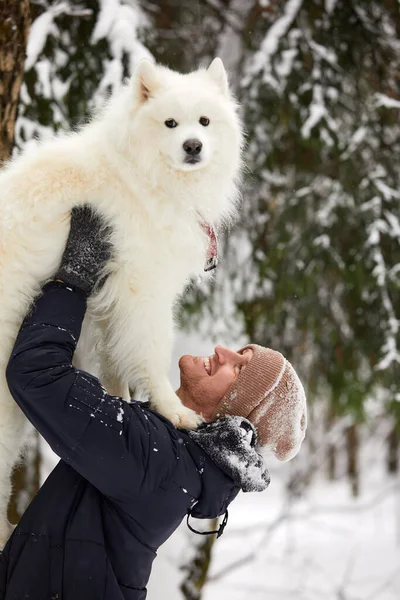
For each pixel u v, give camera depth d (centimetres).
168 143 300
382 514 1270
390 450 1309
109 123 303
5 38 315
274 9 574
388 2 576
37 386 229
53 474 249
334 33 571
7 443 271
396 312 584
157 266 290
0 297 262
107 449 230
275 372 258
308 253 565
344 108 582
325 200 582
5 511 279
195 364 274
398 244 570
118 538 238
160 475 236
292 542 994
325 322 590
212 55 634
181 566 586
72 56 484
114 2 471
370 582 902
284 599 819
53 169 275
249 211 601
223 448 245
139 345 292
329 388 626
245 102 557
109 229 272
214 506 247
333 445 1048
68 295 251
